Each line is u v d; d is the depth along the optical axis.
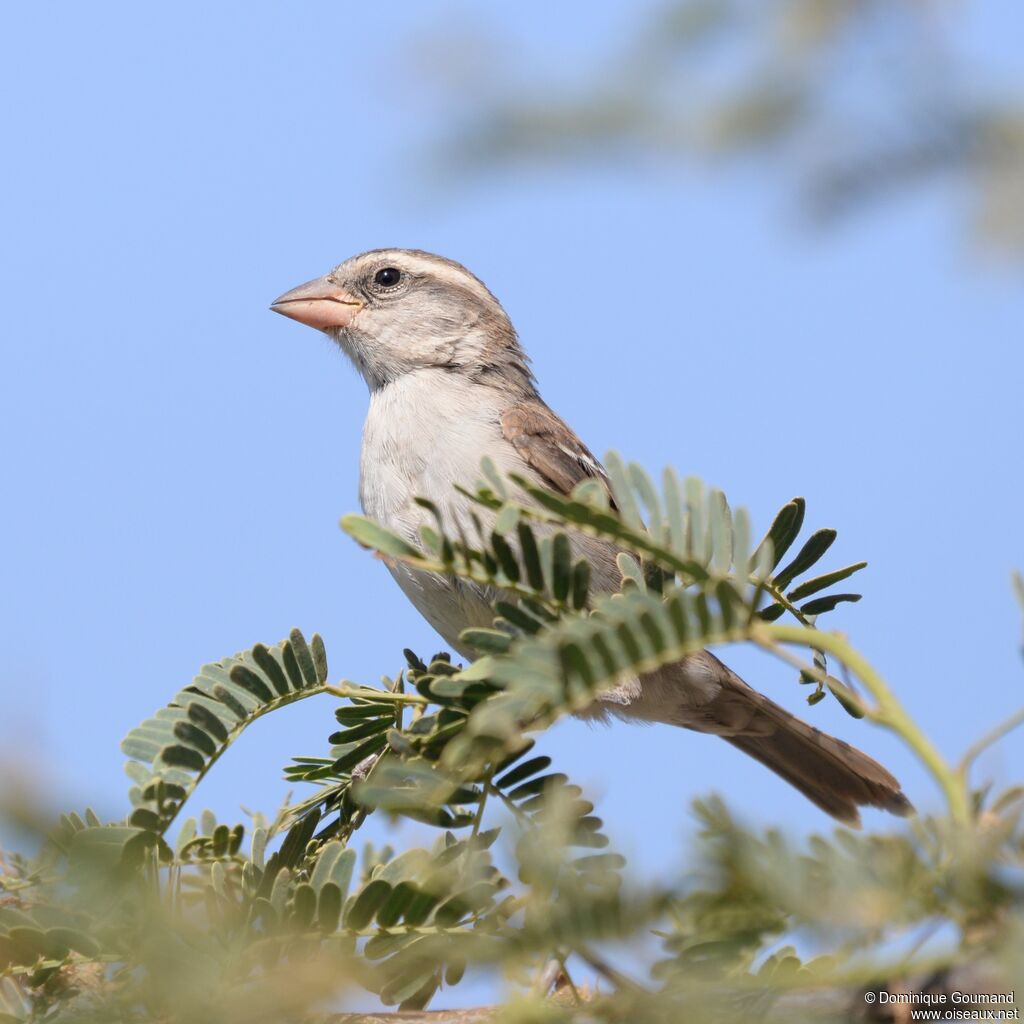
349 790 6.20
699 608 3.70
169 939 3.77
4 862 4.08
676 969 3.12
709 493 4.35
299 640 5.28
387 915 4.16
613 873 3.16
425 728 4.88
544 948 3.15
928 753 3.37
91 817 4.07
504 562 4.34
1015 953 2.73
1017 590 3.59
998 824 2.88
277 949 4.06
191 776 4.84
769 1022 3.08
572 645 3.59
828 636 3.67
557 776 4.76
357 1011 4.28
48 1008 4.09
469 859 4.16
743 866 2.82
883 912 2.79
